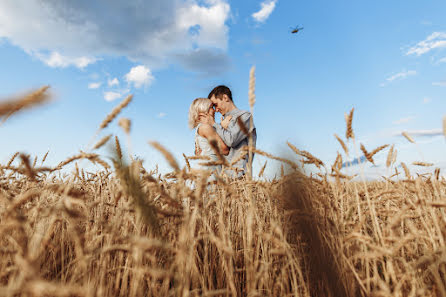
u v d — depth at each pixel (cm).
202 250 151
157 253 135
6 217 76
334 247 129
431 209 115
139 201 96
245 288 141
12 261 107
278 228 115
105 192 173
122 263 139
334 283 115
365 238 108
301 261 140
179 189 106
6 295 63
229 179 186
